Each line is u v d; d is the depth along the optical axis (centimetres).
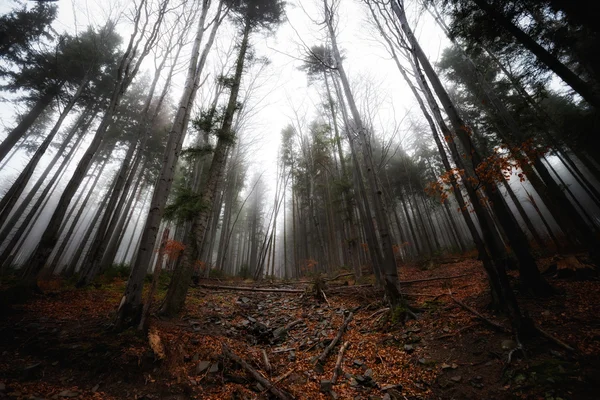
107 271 1177
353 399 370
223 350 459
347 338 589
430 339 514
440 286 917
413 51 628
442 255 2041
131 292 515
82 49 1421
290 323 686
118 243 1766
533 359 374
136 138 1175
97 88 1652
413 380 406
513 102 1316
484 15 607
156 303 702
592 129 988
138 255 541
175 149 642
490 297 608
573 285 584
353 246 1474
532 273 573
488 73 1309
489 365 396
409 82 676
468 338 484
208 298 879
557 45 652
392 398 365
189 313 658
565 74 453
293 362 484
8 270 1203
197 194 820
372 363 473
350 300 873
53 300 665
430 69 645
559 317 461
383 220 743
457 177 515
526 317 429
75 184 769
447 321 566
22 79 1394
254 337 585
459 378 384
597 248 743
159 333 472
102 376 363
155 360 404
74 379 352
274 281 1683
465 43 1127
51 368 367
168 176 615
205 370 407
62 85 1472
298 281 1591
